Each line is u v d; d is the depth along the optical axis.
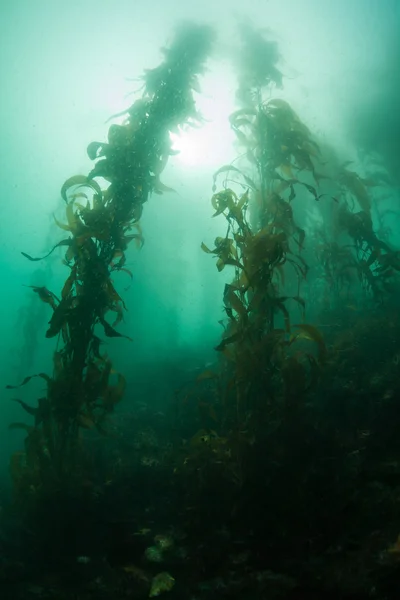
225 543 3.79
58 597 3.34
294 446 4.16
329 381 5.82
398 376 5.67
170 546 3.88
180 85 5.55
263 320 4.59
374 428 4.95
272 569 3.33
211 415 4.76
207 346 10.90
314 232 9.17
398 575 2.82
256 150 5.73
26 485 4.57
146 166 5.20
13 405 9.39
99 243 5.00
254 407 4.36
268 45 6.63
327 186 9.25
